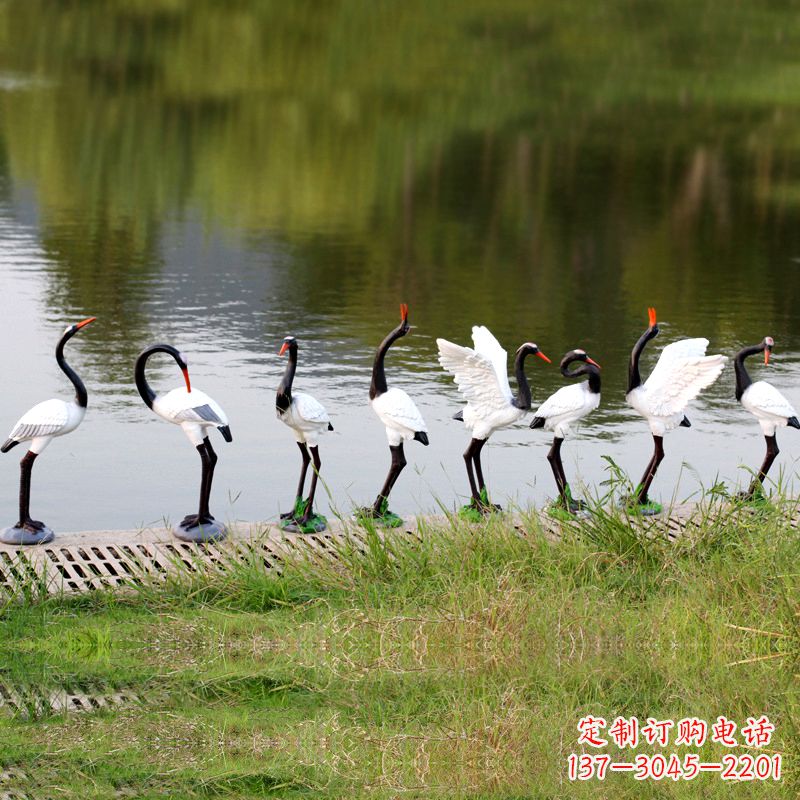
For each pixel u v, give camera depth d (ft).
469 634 30.45
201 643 31.12
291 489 43.93
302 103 157.17
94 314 66.90
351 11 205.05
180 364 36.06
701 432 50.98
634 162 128.47
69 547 35.78
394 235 92.07
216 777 25.84
